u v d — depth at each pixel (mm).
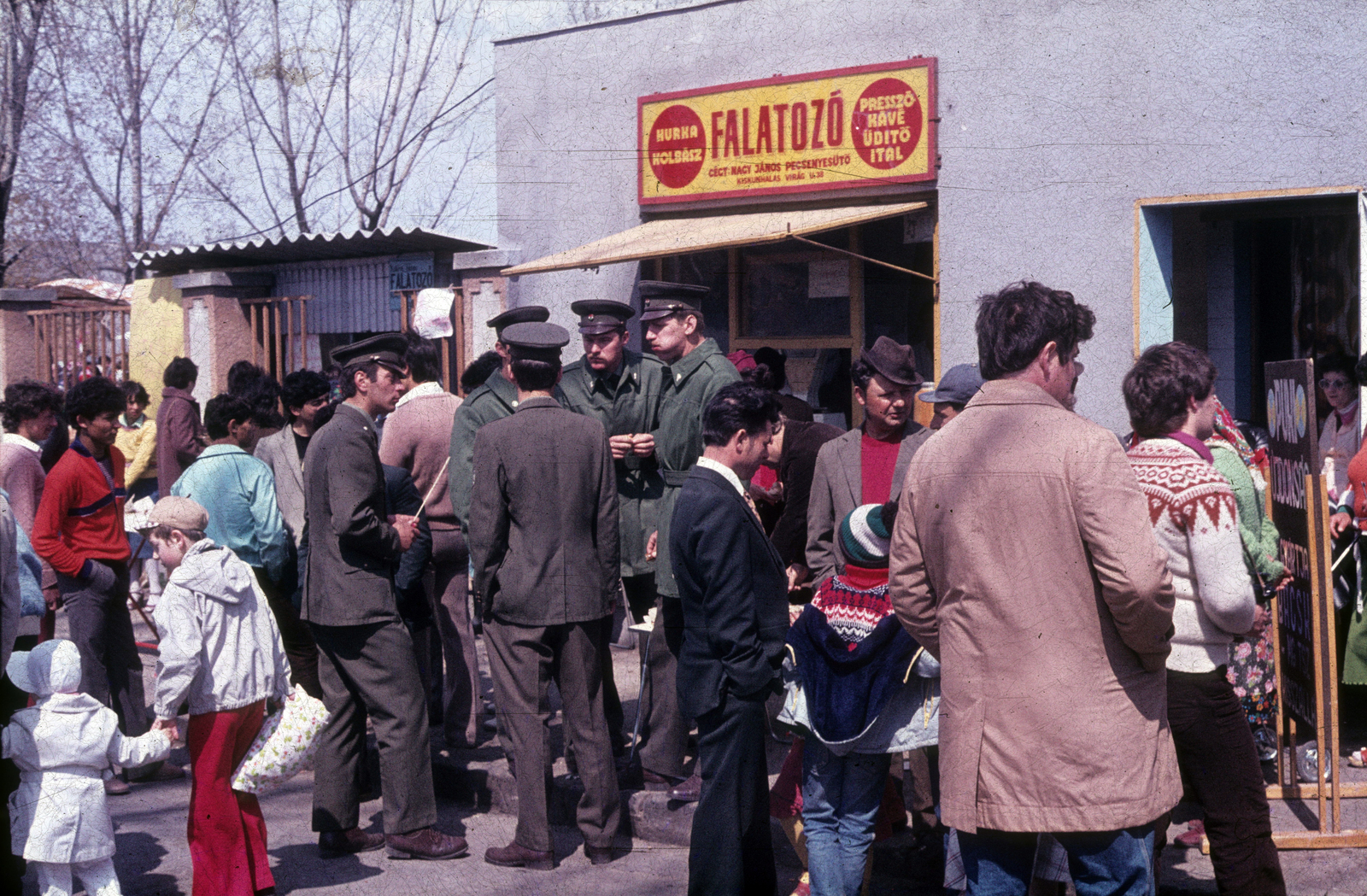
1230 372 7422
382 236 8867
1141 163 6445
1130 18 6414
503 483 4344
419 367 5668
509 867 4418
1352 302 6699
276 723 4098
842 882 3564
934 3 7008
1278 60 6070
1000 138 6836
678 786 4668
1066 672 2551
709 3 7938
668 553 4691
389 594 4516
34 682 3789
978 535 2623
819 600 3680
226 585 4008
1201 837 4129
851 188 7367
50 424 6051
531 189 8875
